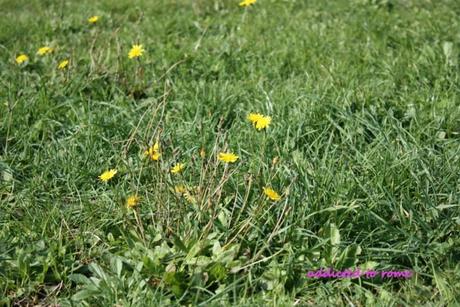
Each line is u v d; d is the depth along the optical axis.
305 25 5.36
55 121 3.71
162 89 4.20
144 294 2.40
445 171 3.03
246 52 4.79
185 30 5.50
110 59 4.66
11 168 3.30
